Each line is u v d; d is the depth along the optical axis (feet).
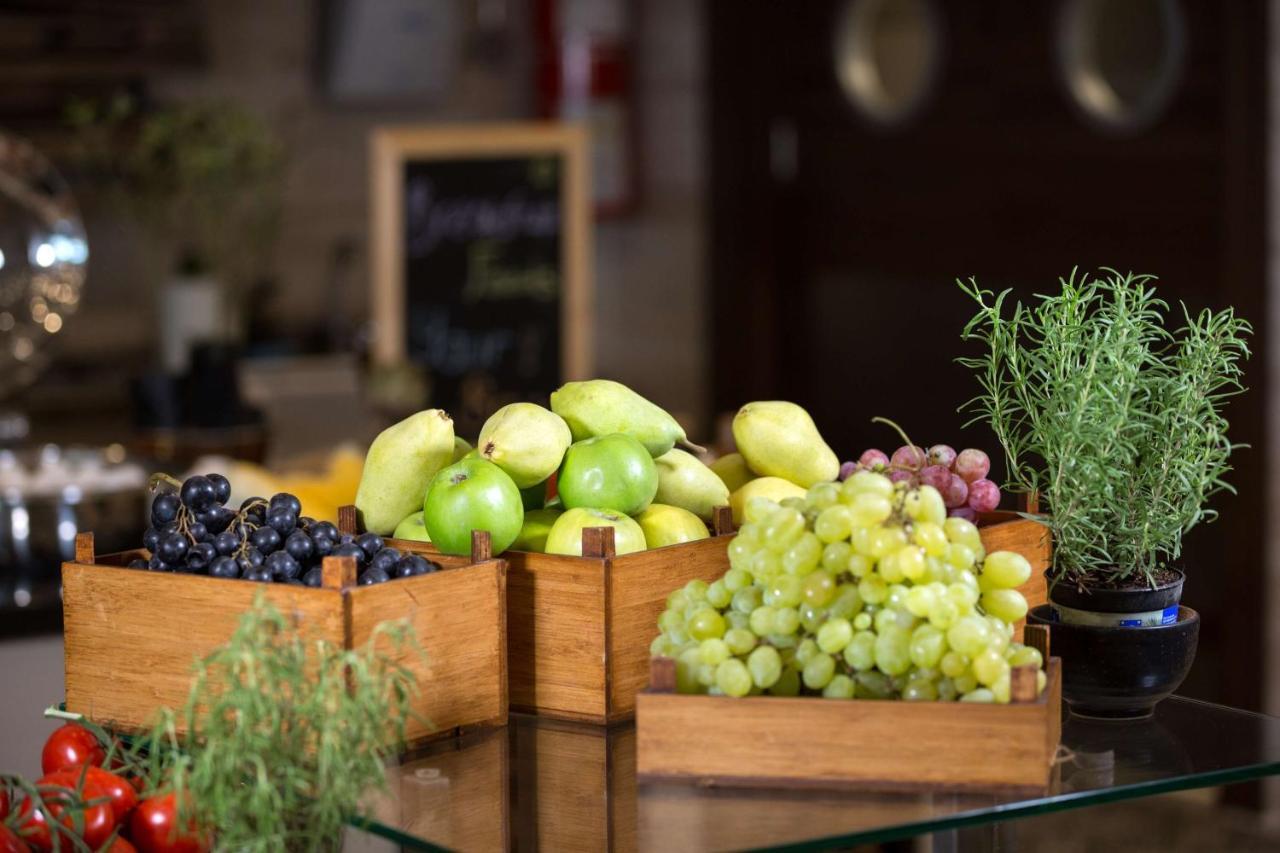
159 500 4.78
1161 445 4.59
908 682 4.01
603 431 5.11
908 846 8.05
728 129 16.55
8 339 10.76
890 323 15.47
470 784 4.17
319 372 12.53
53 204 10.80
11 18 13.92
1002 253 14.21
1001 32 13.99
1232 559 12.05
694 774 4.07
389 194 14.40
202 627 4.52
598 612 4.62
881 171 15.40
